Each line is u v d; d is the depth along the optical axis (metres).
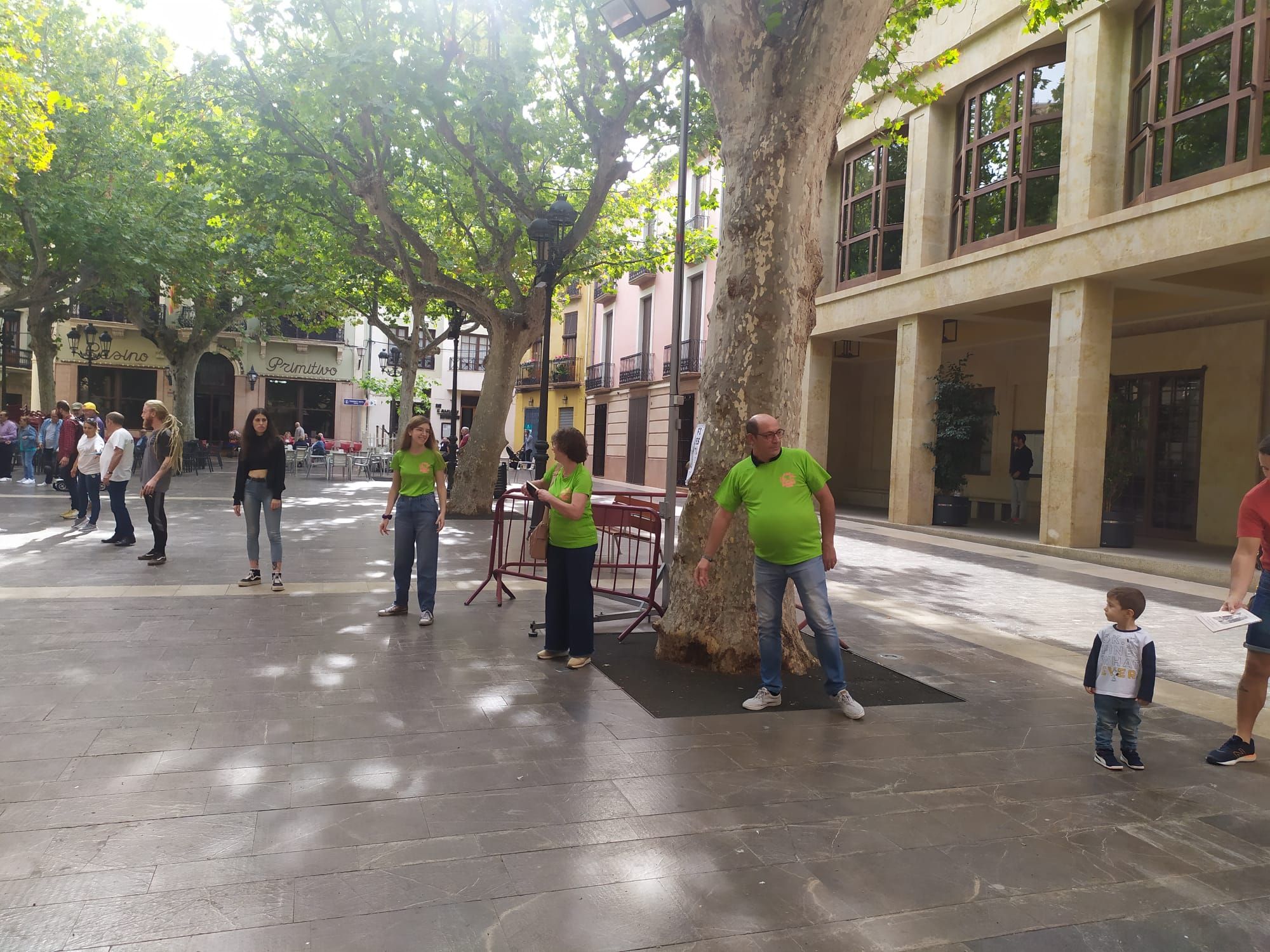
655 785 3.55
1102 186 12.37
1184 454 14.57
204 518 13.16
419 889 2.65
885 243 16.97
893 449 16.52
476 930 2.44
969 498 17.39
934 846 3.10
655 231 24.03
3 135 12.14
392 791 3.38
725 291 5.41
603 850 2.96
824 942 2.45
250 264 22.02
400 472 6.53
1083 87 12.48
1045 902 2.72
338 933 2.40
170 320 33.88
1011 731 4.46
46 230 17.72
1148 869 2.97
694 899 2.66
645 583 8.72
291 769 3.58
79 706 4.27
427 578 6.46
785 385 5.35
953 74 15.05
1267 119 10.09
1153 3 11.70
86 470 11.27
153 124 18.62
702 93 13.05
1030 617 7.85
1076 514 12.52
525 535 7.80
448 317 22.41
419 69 11.29
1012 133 13.98
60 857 2.77
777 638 4.70
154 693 4.51
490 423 15.13
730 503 4.75
